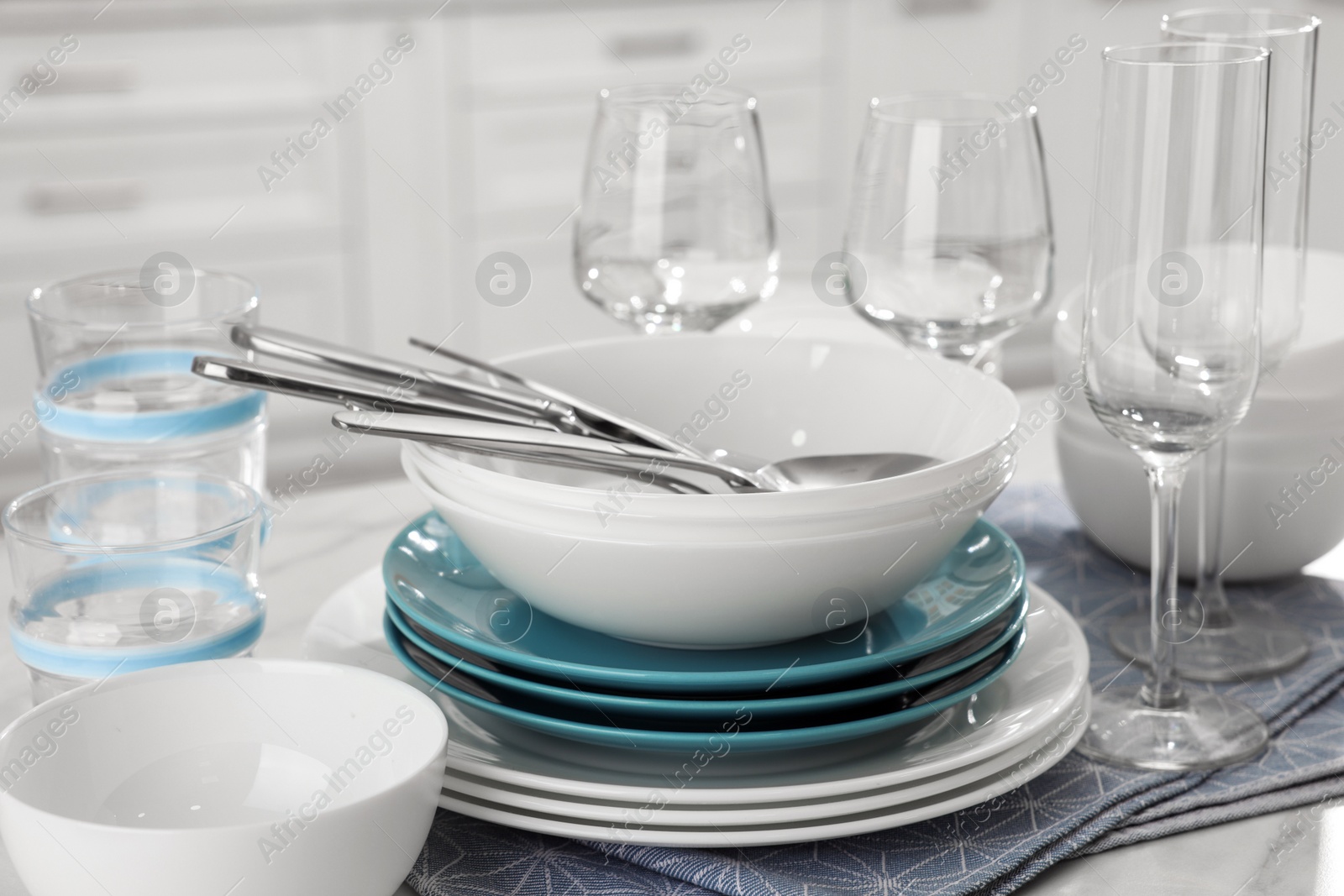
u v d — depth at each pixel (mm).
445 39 2078
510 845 498
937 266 714
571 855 490
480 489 490
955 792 490
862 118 2381
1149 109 500
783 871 468
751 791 461
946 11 2348
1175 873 474
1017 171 708
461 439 521
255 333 629
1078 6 2389
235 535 523
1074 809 502
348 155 2072
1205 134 496
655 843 463
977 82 2398
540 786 474
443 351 643
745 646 520
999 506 831
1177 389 519
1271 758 542
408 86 2076
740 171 774
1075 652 561
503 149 2170
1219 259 505
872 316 746
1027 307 730
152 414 652
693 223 771
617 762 497
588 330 2305
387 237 2133
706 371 668
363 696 471
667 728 494
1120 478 695
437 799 433
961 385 604
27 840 386
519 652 503
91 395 651
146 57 1927
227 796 466
